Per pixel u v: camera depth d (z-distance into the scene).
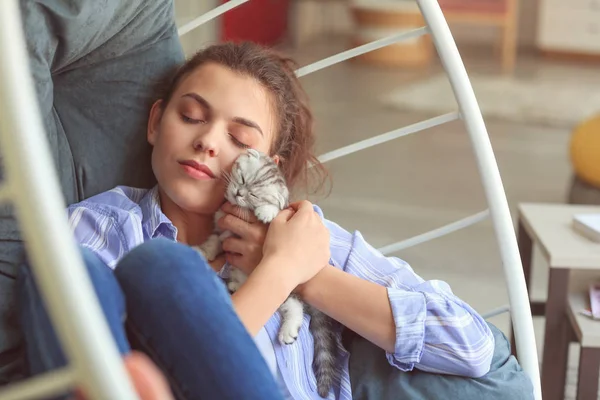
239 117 1.18
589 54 6.25
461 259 2.86
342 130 4.29
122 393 0.58
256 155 1.17
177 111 1.19
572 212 1.94
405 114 4.66
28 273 0.87
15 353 1.08
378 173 3.73
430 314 1.15
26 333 0.86
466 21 6.02
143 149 1.30
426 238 1.38
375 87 5.27
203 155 1.17
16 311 1.07
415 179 3.68
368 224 3.13
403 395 1.16
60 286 0.57
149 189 1.31
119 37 1.23
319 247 1.16
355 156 3.97
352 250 1.26
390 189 3.54
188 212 1.24
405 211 3.29
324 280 1.16
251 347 0.89
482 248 2.97
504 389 1.15
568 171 3.83
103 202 1.22
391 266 1.26
